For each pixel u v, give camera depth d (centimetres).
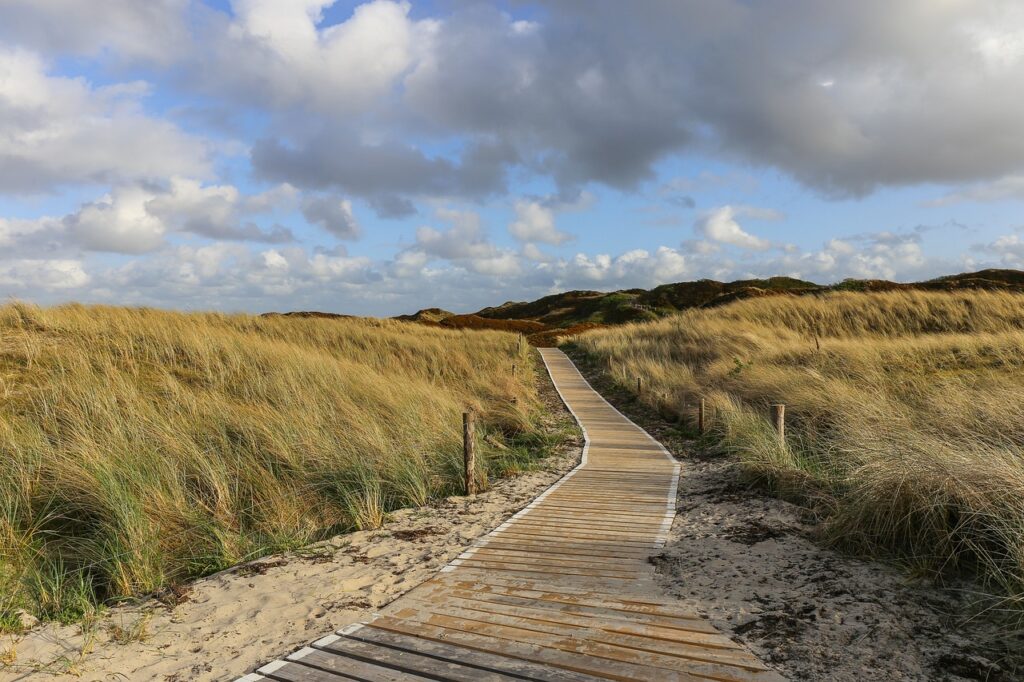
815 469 739
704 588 433
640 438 1235
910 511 459
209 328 1630
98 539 584
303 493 734
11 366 1124
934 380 1158
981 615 356
